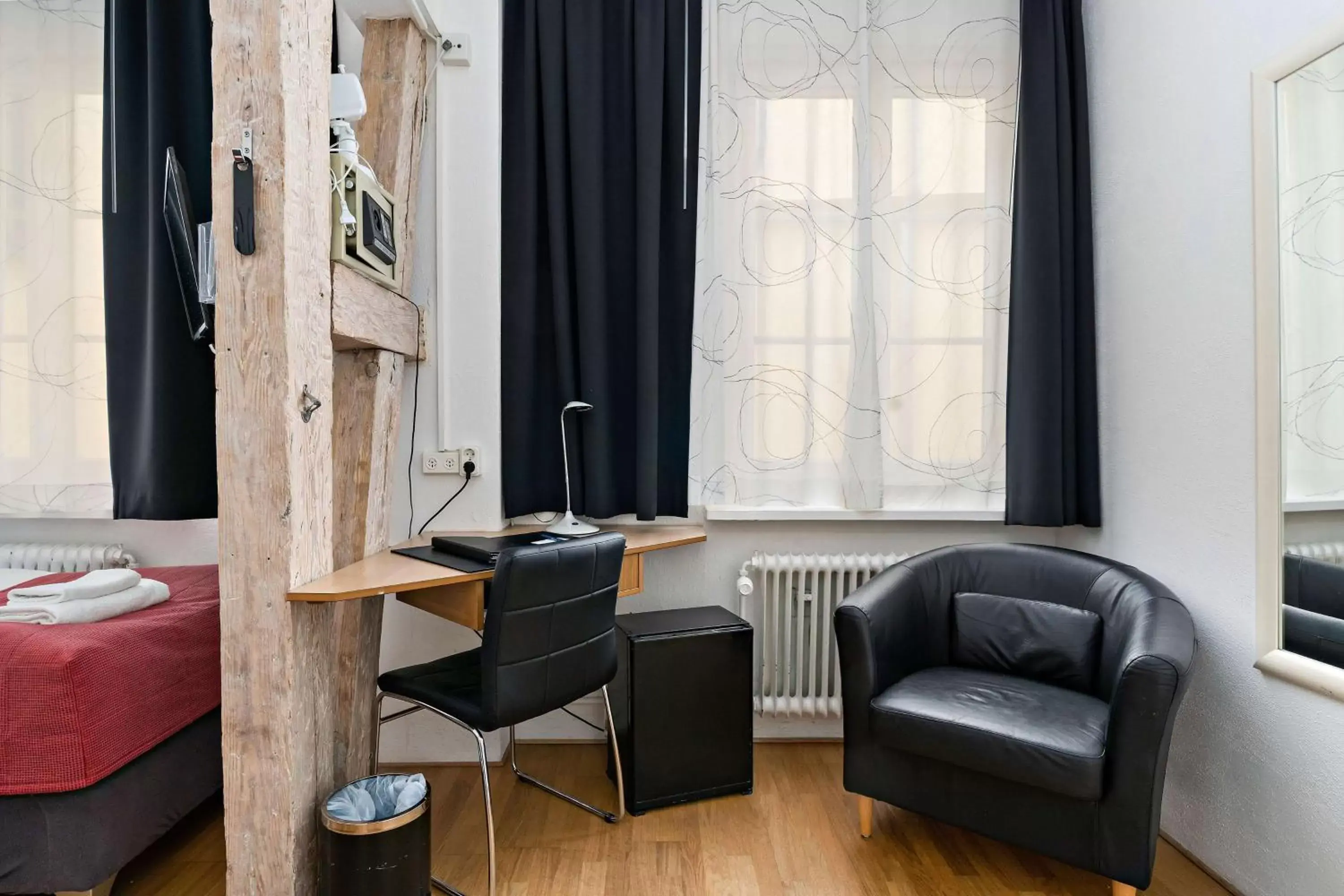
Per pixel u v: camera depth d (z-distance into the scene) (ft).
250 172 4.75
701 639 6.90
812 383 8.05
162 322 6.94
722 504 8.09
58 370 7.72
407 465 7.66
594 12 7.71
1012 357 7.68
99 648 5.14
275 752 4.96
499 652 5.20
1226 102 5.79
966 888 5.70
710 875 5.84
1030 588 7.01
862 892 5.65
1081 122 7.70
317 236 5.19
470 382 7.68
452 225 7.66
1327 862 4.88
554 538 6.78
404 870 4.83
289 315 4.85
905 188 8.05
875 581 6.81
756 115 7.99
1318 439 4.95
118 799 5.27
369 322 6.12
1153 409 6.75
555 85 7.70
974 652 6.91
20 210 7.64
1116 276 7.33
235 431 4.88
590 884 5.72
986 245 8.02
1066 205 7.62
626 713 6.83
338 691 6.08
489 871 5.31
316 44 5.14
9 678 4.87
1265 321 5.34
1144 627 5.53
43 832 4.98
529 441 7.89
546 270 8.01
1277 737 5.30
